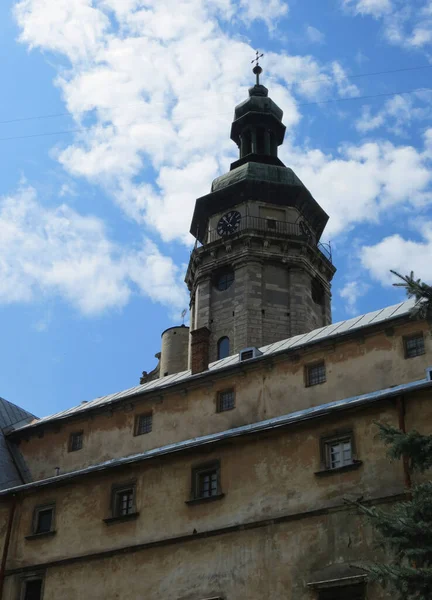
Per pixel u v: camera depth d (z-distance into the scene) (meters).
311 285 64.75
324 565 28.84
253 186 68.19
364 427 30.55
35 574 35.25
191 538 32.09
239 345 60.38
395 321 37.97
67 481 36.53
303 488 30.72
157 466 34.66
